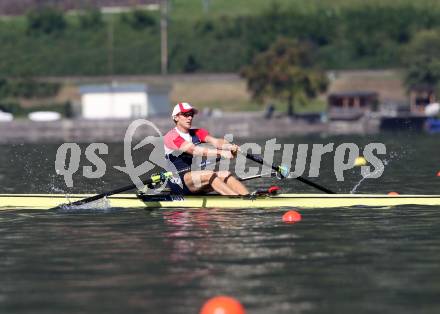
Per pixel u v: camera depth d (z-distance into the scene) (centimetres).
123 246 5241
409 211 6606
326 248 5072
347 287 4059
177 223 6166
